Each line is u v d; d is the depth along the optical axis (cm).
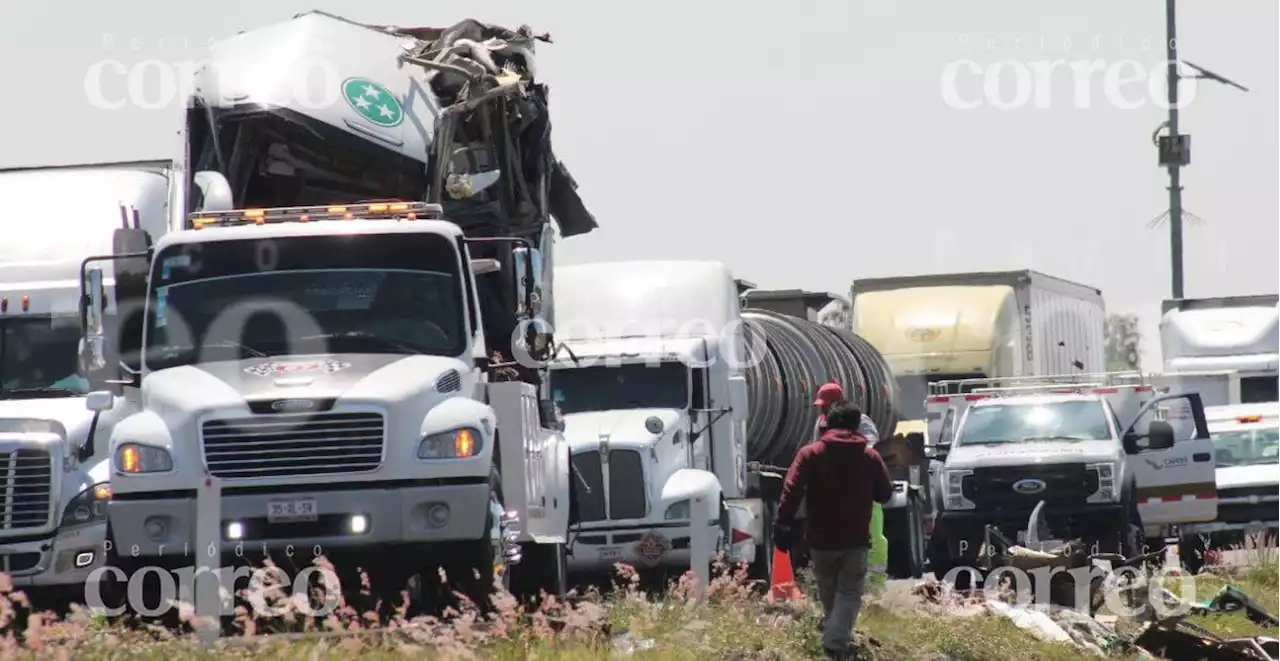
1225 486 6844
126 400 3694
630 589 4012
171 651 2947
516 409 3669
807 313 6688
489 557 3453
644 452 5016
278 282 3609
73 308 4434
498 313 4119
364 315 3588
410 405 3434
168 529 3400
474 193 4175
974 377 7725
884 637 3638
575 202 4791
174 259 3634
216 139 4112
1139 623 4250
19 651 2862
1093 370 9688
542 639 3195
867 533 3403
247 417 3403
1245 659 3800
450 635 3091
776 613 3938
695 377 5209
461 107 4181
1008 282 8050
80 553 4100
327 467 3403
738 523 5112
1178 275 10144
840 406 3422
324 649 2962
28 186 4678
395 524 3397
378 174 4175
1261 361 9094
